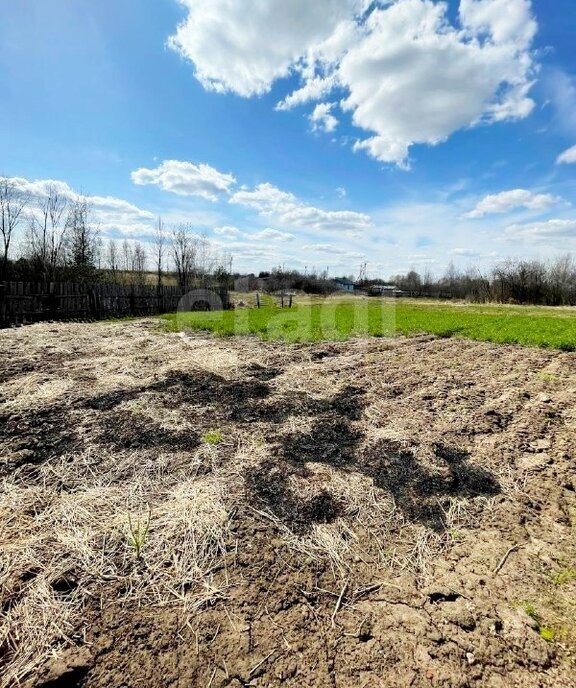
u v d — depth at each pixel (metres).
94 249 27.42
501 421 4.73
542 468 3.59
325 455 3.82
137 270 39.84
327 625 1.99
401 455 3.82
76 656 1.80
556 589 2.23
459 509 3.00
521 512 2.96
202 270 41.53
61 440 3.91
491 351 9.41
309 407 5.14
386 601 2.15
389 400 5.54
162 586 2.21
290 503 2.99
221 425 4.46
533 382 6.48
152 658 1.80
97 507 2.90
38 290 14.65
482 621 2.01
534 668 1.77
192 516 2.78
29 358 7.36
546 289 42.09
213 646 1.86
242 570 2.34
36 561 2.34
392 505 3.04
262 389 5.83
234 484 3.22
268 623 1.99
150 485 3.21
